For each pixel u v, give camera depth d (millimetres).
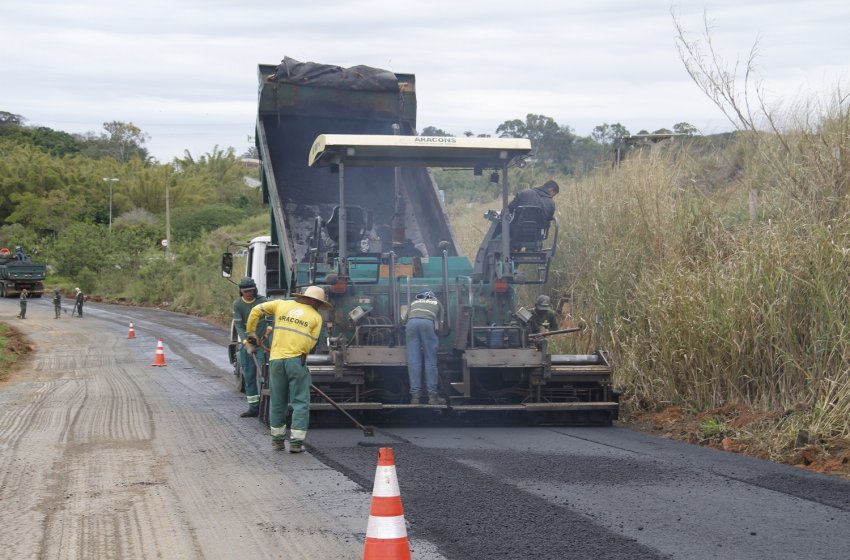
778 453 8008
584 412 10062
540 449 8445
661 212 12922
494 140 10062
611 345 11742
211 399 12828
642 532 5590
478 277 10695
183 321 34656
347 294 10172
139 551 5312
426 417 10172
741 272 10180
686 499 6426
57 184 83938
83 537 5605
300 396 8453
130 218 77562
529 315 10000
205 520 5988
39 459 8109
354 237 10555
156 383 15109
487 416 10180
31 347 24266
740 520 5859
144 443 8992
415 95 13961
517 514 6031
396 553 4555
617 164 15586
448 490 6719
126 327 31344
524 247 10750
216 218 75625
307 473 7453
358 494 6684
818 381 8758
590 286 13156
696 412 9969
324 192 13609
